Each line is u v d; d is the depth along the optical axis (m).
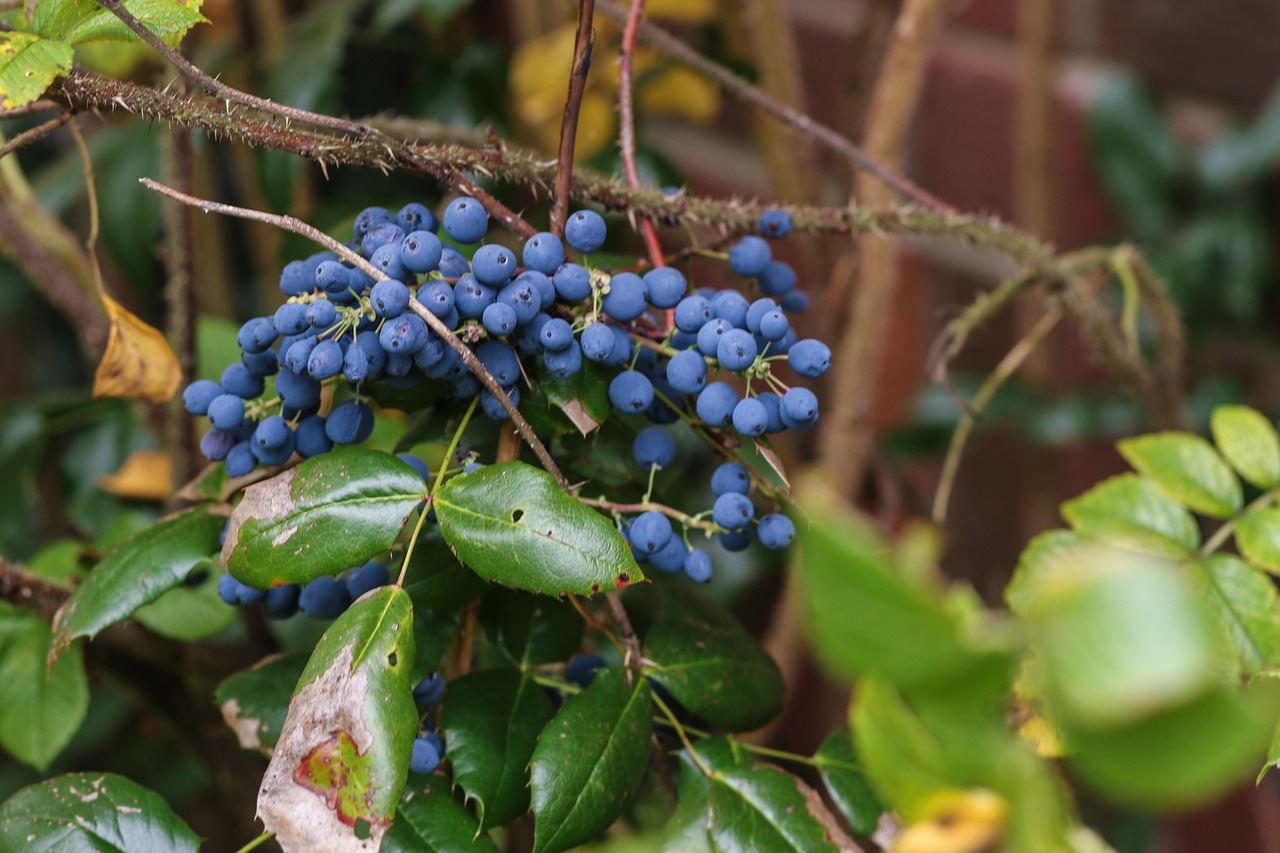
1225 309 1.20
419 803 0.64
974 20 1.23
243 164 1.08
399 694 0.61
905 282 1.29
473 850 0.63
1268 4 1.13
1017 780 0.50
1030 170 1.11
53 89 0.64
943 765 0.50
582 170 0.68
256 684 0.69
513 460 0.65
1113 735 0.43
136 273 1.01
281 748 0.61
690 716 0.70
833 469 0.96
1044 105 1.09
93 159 1.02
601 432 0.69
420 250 0.62
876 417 1.29
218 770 0.78
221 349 0.82
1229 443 0.73
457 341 0.62
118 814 0.64
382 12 0.97
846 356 0.95
